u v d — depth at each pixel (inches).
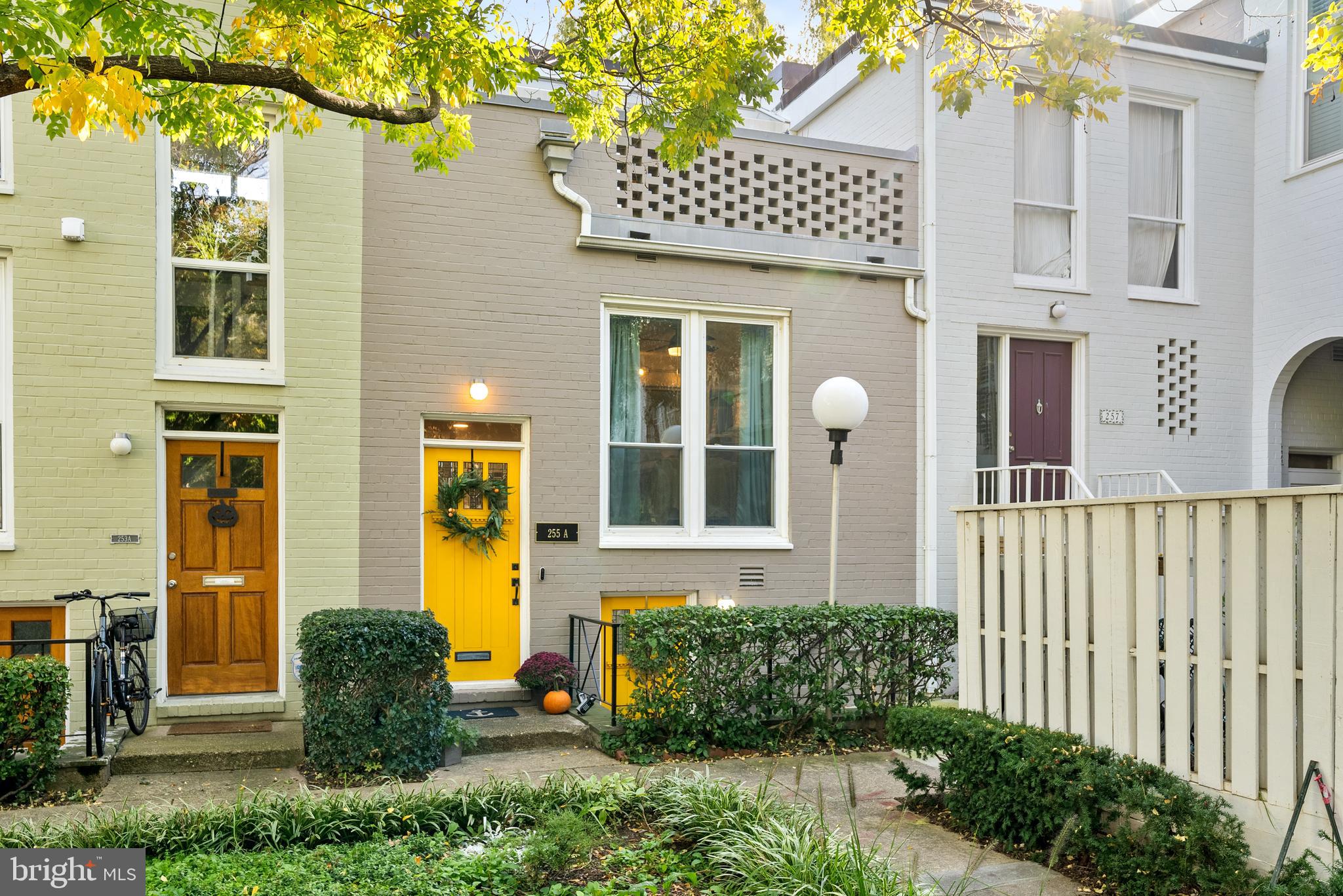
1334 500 178.5
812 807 241.3
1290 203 452.4
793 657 323.6
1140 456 444.1
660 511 382.0
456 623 353.1
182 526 325.4
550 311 362.9
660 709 303.9
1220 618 199.6
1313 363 476.7
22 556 301.3
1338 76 320.5
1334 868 171.0
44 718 253.4
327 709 273.1
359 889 168.6
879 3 289.9
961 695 265.6
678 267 380.5
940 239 417.7
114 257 312.7
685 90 286.7
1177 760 205.3
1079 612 229.3
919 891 171.5
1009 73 309.6
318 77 259.1
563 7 287.0
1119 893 193.3
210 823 198.2
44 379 304.8
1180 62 456.4
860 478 402.6
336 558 333.4
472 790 222.2
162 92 238.4
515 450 363.3
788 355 396.8
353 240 340.2
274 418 334.6
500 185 358.3
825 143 409.1
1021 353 436.1
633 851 190.4
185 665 324.2
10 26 161.5
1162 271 460.4
